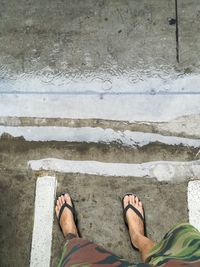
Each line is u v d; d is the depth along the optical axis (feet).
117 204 4.36
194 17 4.76
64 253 3.55
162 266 3.00
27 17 4.99
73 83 4.73
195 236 3.33
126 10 4.87
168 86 4.60
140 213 4.25
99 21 4.88
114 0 4.92
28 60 4.86
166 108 4.55
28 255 4.30
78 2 4.97
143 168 4.42
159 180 4.37
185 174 4.35
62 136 4.59
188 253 3.17
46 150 4.58
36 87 4.76
